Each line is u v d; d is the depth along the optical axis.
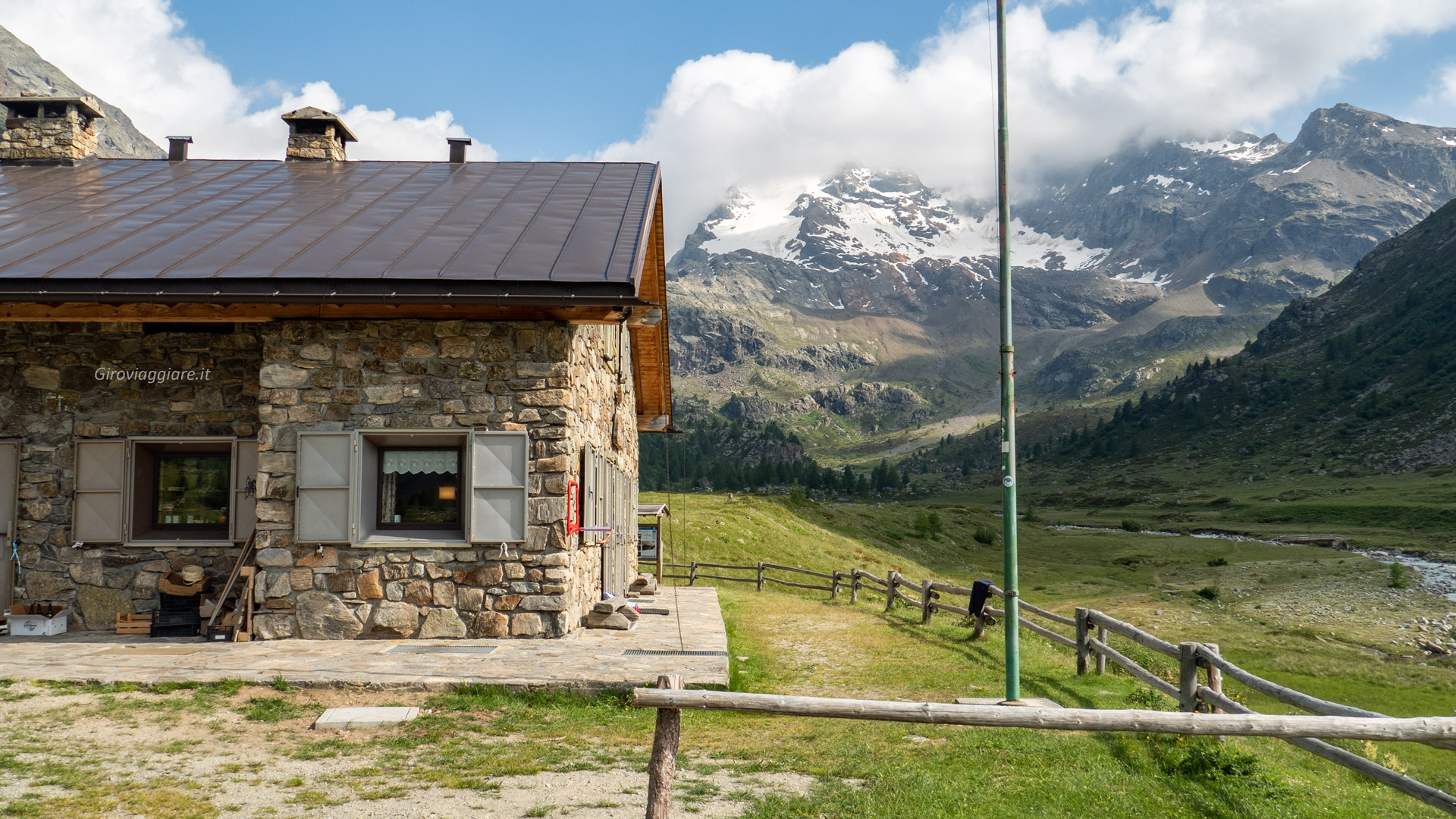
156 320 11.73
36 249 12.22
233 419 12.78
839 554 54.69
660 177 17.33
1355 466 171.75
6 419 12.64
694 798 6.20
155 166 18.34
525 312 11.75
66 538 12.53
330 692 8.97
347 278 11.18
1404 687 32.81
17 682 8.97
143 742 7.23
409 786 6.29
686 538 47.19
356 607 11.66
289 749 7.17
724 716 8.87
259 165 18.56
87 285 11.11
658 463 169.62
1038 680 11.66
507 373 11.90
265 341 11.91
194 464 12.98
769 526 55.66
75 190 15.91
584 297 11.23
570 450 12.05
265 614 11.61
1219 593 61.31
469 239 12.96
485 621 11.68
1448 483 136.00
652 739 7.86
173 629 11.94
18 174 17.31
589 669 9.77
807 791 6.45
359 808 5.81
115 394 12.74
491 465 11.79
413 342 11.91
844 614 19.70
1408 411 191.12
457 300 11.16
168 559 12.59
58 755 6.79
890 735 8.27
